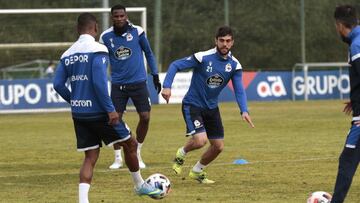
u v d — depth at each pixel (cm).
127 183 3797
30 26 10825
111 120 2928
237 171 4188
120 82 4306
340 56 14062
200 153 5181
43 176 4088
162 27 13212
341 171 2789
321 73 12169
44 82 9494
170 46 13175
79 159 4931
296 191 3503
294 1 13850
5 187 3694
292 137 6212
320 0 14000
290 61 13700
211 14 13462
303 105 10600
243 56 13562
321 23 13950
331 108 9888
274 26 13725
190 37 13275
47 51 11088
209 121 3753
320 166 4362
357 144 2773
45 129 7356
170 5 13325
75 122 3012
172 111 9625
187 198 3338
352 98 2773
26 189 3628
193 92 3728
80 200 2944
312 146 5500
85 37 2975
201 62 3672
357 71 2708
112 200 3297
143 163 4481
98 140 3031
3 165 4625
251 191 3516
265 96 11788
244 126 7319
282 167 4341
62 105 9562
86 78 2948
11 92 9300
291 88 12000
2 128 7512
